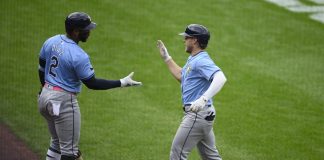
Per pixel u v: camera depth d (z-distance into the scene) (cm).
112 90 4072
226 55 4750
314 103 4009
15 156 3117
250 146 3369
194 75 2634
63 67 2638
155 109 3819
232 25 5344
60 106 2655
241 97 4047
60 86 2652
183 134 2659
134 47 4806
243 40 5059
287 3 5991
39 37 4903
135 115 3719
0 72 4253
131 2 5684
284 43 5069
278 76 4428
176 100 3972
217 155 2780
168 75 4359
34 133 3425
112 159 3141
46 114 2733
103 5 5562
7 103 3806
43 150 3222
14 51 4625
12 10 5359
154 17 5384
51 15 5312
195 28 2656
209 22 5359
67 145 2716
